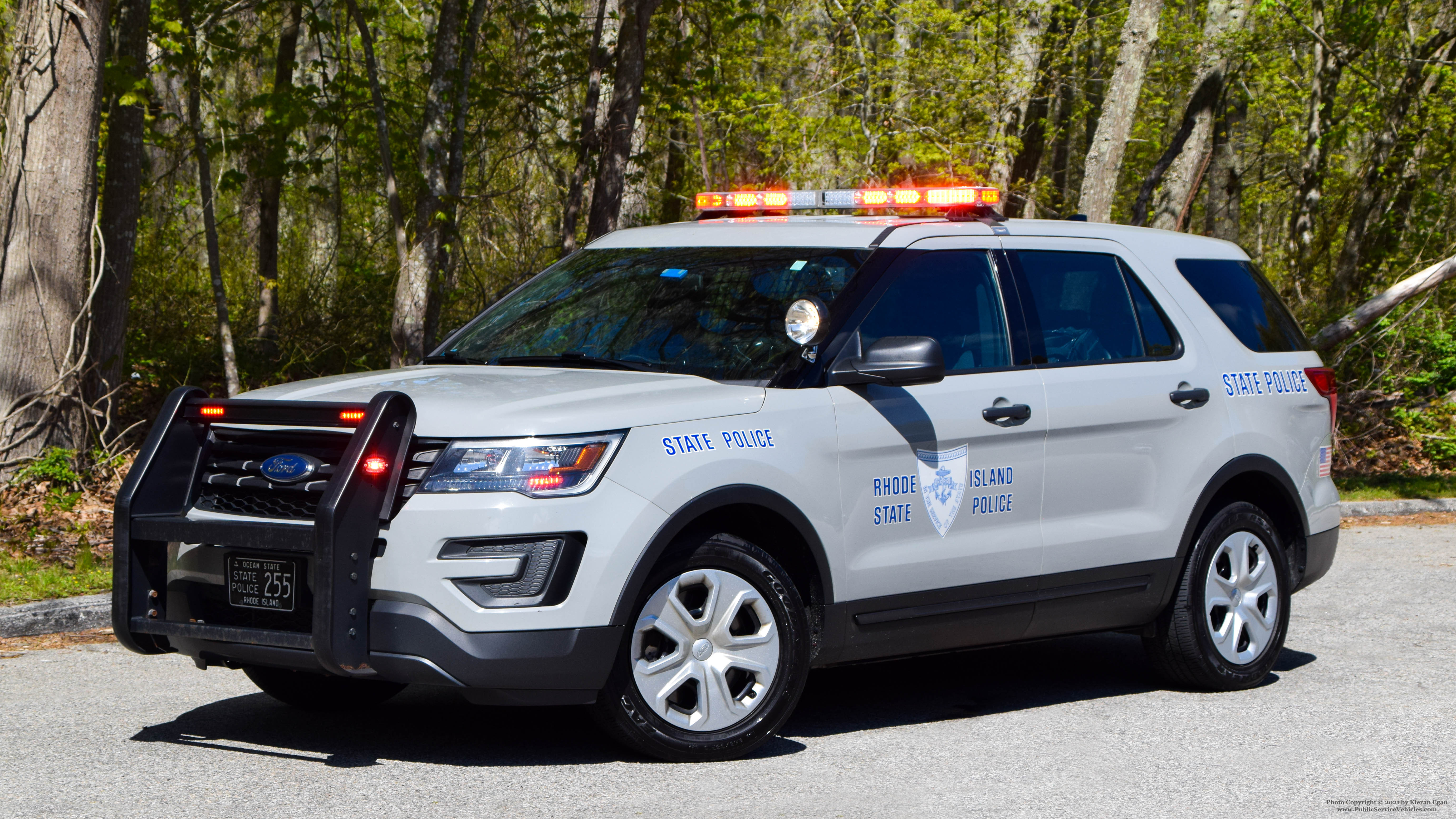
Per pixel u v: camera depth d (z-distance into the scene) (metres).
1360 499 13.18
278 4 15.09
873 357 4.99
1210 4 17.47
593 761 4.88
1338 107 24.08
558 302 5.86
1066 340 5.87
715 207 6.42
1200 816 4.41
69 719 5.44
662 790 4.53
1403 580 9.53
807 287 5.38
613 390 4.81
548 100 16.36
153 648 4.82
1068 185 26.83
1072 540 5.75
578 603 4.48
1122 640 7.64
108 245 11.91
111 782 4.55
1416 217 22.62
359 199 17.83
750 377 5.10
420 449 4.54
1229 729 5.58
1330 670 6.80
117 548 4.75
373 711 5.66
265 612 4.60
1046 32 18.30
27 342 10.53
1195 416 6.17
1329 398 6.90
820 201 6.17
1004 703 6.05
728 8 15.73
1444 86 21.41
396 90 16.38
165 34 13.33
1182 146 18.23
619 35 13.72
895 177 17.19
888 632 5.29
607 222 13.66
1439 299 18.81
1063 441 5.71
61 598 7.44
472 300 17.88
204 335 16.88
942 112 17.08
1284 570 6.51
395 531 4.43
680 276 5.67
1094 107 23.92
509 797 4.43
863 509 5.14
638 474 4.60
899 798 4.53
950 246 5.64
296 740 5.15
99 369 11.45
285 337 17.03
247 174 16.09
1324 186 25.06
